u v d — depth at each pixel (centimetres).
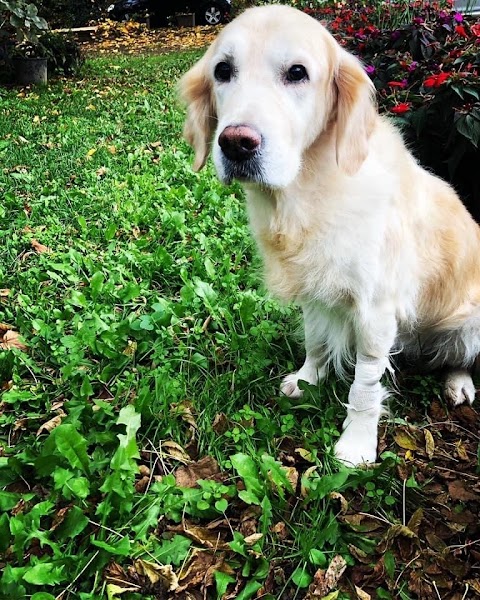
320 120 56
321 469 59
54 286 88
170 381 67
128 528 52
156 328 76
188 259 94
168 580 48
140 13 475
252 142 50
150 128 168
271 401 68
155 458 60
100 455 58
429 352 74
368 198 55
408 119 87
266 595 48
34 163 140
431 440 63
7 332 77
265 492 54
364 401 61
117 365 71
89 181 128
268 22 53
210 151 67
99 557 49
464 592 49
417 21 104
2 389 69
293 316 80
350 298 59
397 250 58
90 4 472
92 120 181
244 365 71
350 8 154
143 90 228
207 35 419
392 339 60
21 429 64
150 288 89
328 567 50
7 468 57
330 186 56
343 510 55
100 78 260
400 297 61
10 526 49
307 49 53
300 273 59
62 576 47
